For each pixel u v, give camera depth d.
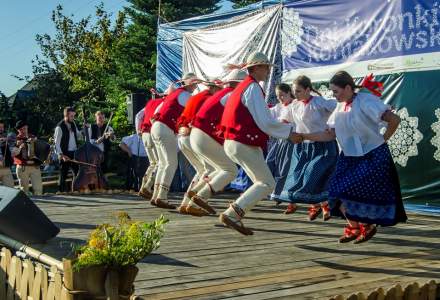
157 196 7.28
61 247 4.77
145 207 7.64
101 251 3.20
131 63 21.86
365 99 4.73
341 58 7.93
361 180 4.73
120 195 9.14
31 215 4.82
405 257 4.65
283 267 4.30
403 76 7.18
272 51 9.05
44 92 25.44
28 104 24.70
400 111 7.20
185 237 5.45
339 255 4.73
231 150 5.20
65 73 26.83
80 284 3.21
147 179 8.05
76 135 10.11
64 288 3.27
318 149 6.18
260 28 9.30
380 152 4.75
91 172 9.84
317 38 8.27
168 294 3.59
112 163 16.56
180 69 11.46
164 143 7.16
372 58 7.54
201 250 4.88
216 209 7.49
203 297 3.53
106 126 10.49
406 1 7.13
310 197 6.15
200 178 6.66
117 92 21.17
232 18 10.03
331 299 3.31
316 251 4.88
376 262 4.47
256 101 5.11
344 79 4.79
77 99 26.17
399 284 3.51
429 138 6.97
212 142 5.92
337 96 4.84
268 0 9.17
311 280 3.93
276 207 7.55
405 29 7.15
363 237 5.06
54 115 24.91
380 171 4.74
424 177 7.02
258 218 6.64
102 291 3.23
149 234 3.32
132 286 3.33
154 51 21.89
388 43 7.34
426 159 7.00
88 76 26.34
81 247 3.42
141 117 9.06
